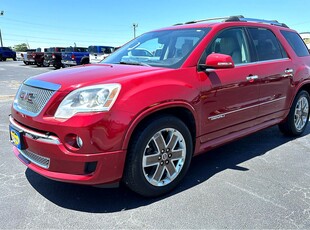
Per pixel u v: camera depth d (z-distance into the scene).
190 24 4.19
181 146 3.26
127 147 2.78
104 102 2.65
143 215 2.82
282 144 4.86
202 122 3.41
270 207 2.95
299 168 3.90
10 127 3.27
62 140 2.65
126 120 2.71
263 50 4.38
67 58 22.77
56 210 2.89
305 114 5.30
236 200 3.08
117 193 3.23
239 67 3.83
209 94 3.40
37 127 2.78
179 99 3.07
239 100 3.82
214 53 3.36
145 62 3.67
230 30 3.95
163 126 3.01
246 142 4.96
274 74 4.35
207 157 4.30
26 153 3.07
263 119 4.38
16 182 3.45
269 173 3.74
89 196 3.17
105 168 2.71
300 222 2.71
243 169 3.87
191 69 3.31
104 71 3.15
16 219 2.73
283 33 4.96
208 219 2.75
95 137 2.61
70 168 2.70
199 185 3.42
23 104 3.08
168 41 3.89
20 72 20.25
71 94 2.70
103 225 2.66
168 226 2.64
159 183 3.10
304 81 5.00
